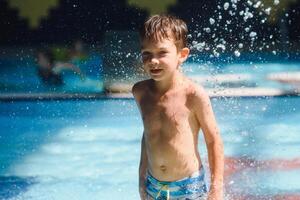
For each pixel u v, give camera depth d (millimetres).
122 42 9609
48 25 12227
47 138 5695
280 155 4609
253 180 3992
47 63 9773
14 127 6223
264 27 11250
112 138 5594
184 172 2594
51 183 4312
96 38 11688
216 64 9125
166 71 2535
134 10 12242
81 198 3957
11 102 7711
